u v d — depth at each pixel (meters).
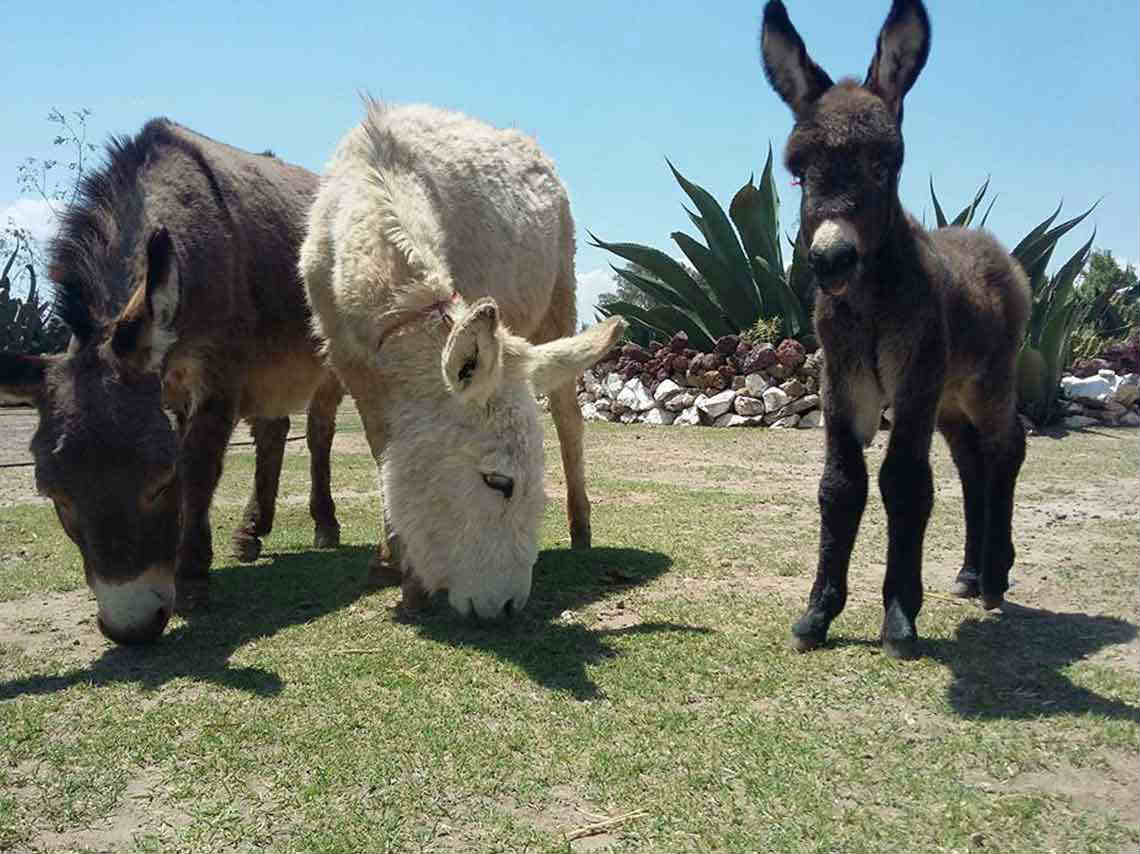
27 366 1.71
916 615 1.78
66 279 1.81
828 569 1.82
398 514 1.89
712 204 6.43
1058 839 1.18
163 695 1.66
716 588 2.26
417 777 1.36
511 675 1.70
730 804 1.27
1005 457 2.08
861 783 1.32
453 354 1.71
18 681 1.74
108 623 1.74
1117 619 2.00
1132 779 1.32
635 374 6.46
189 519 2.16
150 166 2.18
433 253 2.02
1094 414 5.64
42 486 1.68
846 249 1.52
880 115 1.58
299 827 1.24
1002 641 1.85
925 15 1.61
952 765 1.36
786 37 1.68
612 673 1.70
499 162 2.47
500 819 1.25
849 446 1.81
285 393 2.52
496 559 1.84
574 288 2.91
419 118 2.35
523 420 1.82
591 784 1.33
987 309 1.96
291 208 2.53
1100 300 7.34
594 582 2.32
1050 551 2.59
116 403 1.69
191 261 2.08
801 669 1.71
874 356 1.74
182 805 1.30
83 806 1.30
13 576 2.46
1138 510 3.15
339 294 2.00
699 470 4.23
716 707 1.57
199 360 2.15
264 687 1.67
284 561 2.64
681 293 6.66
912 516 1.76
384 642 1.89
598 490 3.64
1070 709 1.53
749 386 5.84
